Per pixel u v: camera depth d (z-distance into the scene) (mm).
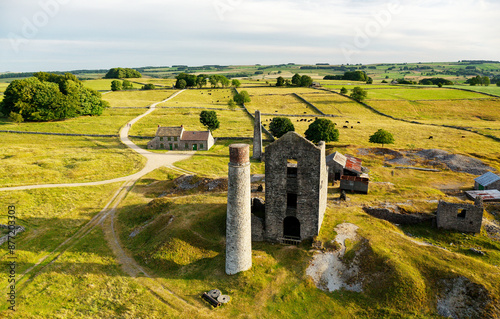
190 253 34406
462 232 36406
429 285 27453
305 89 180500
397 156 71125
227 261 30688
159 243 36125
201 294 28875
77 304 28016
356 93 144875
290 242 34719
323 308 26797
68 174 63312
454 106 131625
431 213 39500
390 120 117812
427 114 124938
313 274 30047
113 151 81062
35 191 53906
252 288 29031
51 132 94750
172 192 53750
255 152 75812
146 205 47000
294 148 32375
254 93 169500
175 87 196875
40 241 39281
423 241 35375
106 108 129500
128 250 37406
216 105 145125
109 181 61438
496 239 35000
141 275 32219
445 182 54125
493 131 93625
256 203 41656
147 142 90125
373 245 31828
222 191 50750
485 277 27453
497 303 24906
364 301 27094
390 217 39906
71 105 108250
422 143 83562
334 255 31641
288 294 28203
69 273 32688
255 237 35938
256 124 74438
